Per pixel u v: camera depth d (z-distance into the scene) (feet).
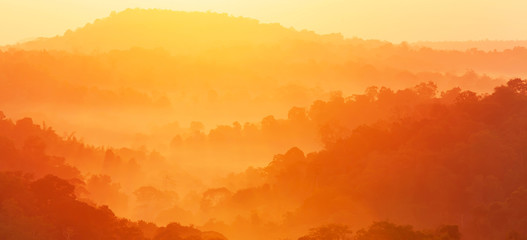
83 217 642.63
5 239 572.92
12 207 615.57
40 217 621.72
